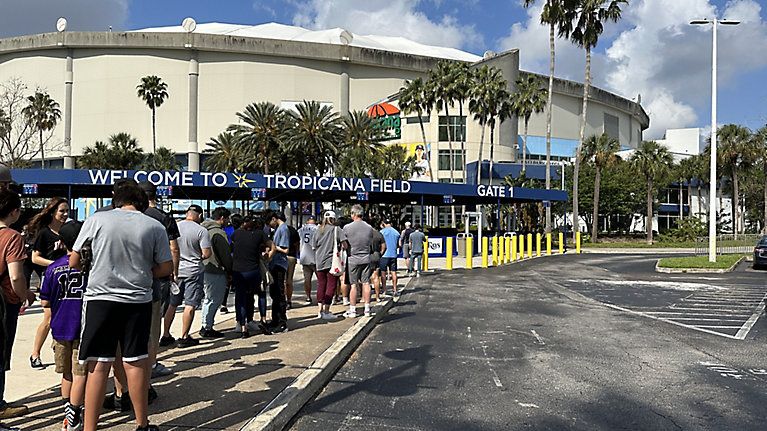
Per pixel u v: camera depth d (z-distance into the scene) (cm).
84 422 447
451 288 1748
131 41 7762
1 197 493
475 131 7125
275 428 516
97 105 7912
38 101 6731
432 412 588
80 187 2756
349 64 8106
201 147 7756
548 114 4656
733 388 677
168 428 495
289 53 7825
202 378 656
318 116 4762
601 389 671
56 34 7906
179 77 7806
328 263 1051
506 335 998
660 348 898
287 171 4950
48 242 631
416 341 944
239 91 7812
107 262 446
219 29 9812
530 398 635
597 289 1761
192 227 810
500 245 2897
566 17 4569
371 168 5609
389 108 7169
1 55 8469
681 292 1689
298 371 690
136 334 457
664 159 5972
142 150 7131
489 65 7356
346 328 973
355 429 538
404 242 2186
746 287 1838
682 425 551
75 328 535
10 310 504
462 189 3300
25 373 655
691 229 5922
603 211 6450
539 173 6762
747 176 7044
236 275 895
